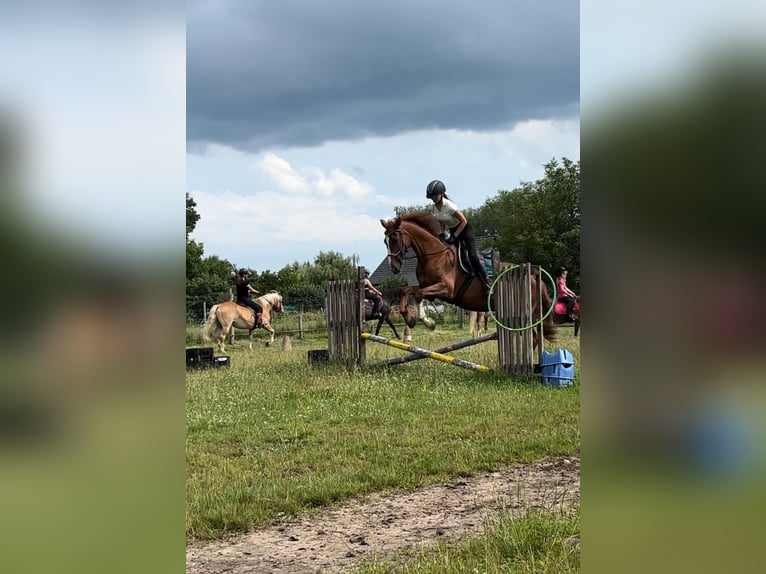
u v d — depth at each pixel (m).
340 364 11.56
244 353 16.27
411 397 8.52
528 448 5.89
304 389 9.36
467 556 3.43
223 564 3.60
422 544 3.78
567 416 7.13
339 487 4.88
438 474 5.24
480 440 6.21
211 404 8.27
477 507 4.40
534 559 3.24
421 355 10.78
